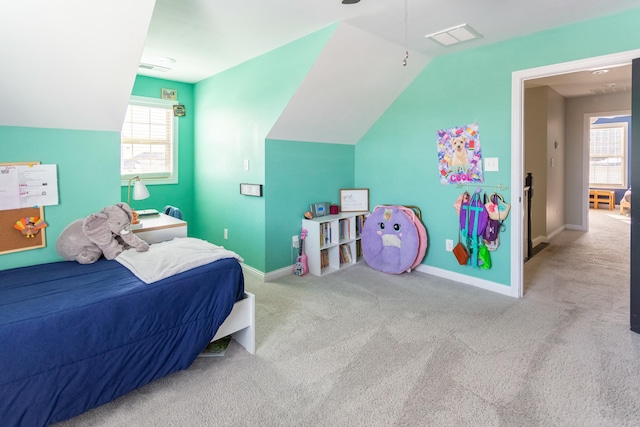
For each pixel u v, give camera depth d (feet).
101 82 6.88
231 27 9.00
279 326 8.36
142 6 5.85
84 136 7.79
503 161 10.16
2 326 4.51
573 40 8.75
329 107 11.39
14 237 6.98
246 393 5.95
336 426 5.20
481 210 10.59
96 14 5.67
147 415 5.44
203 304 6.28
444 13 8.21
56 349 4.84
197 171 15.01
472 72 10.59
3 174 6.81
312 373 6.50
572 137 19.76
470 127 10.74
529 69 9.47
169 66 12.37
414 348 7.34
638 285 7.78
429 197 12.04
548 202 17.19
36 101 6.67
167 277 6.01
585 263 13.46
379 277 11.91
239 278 6.90
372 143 13.57
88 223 7.11
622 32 8.09
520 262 10.09
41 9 5.25
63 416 4.97
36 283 5.89
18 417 4.64
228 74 12.68
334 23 8.75
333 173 13.50
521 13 8.18
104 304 5.24
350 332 8.05
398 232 12.00
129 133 13.51
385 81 11.50
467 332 8.00
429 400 5.74
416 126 12.15
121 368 5.43
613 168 27.50
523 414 5.39
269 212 11.56
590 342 7.47
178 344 6.03
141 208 13.96
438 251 11.96
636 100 7.71
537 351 7.15
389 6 7.84
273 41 10.01
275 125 10.95
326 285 11.16
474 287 10.91
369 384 6.17
